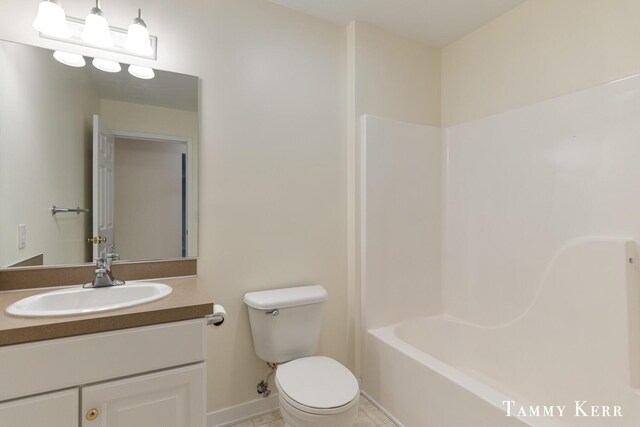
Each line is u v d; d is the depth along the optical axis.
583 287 1.53
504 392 1.84
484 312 2.05
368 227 2.02
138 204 1.58
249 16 1.81
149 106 1.59
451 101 2.36
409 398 1.67
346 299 2.11
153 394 1.07
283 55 1.90
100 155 1.51
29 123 1.38
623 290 1.38
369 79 2.10
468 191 2.18
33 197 1.39
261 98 1.84
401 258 2.16
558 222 1.68
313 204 1.99
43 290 1.35
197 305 1.13
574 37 1.68
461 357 2.11
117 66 1.53
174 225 1.64
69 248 1.45
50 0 1.26
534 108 1.79
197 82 1.67
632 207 1.41
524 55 1.90
